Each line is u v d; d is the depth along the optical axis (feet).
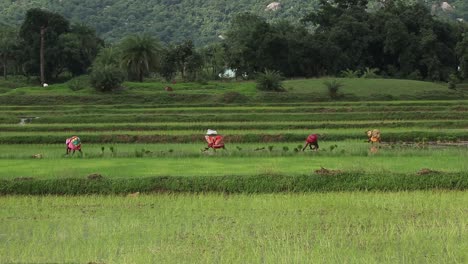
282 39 337.31
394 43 355.56
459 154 98.94
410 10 386.52
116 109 203.92
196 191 71.67
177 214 59.41
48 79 398.42
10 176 75.97
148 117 174.29
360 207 62.13
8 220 57.26
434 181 73.15
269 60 342.64
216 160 93.50
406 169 79.66
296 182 72.74
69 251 47.26
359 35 365.40
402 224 55.11
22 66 407.64
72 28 440.45
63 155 101.76
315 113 178.81
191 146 121.39
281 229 53.57
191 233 52.39
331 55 349.82
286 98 237.45
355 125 153.58
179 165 86.94
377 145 114.42
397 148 108.88
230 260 44.83
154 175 75.41
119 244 49.21
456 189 72.33
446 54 368.68
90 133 142.00
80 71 405.59
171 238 50.85
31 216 58.95
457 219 56.80
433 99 247.09
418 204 63.31
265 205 63.31
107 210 61.46
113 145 126.11
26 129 150.92
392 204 63.41
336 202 64.59
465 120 162.50
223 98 236.02
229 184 72.18
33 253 46.80
